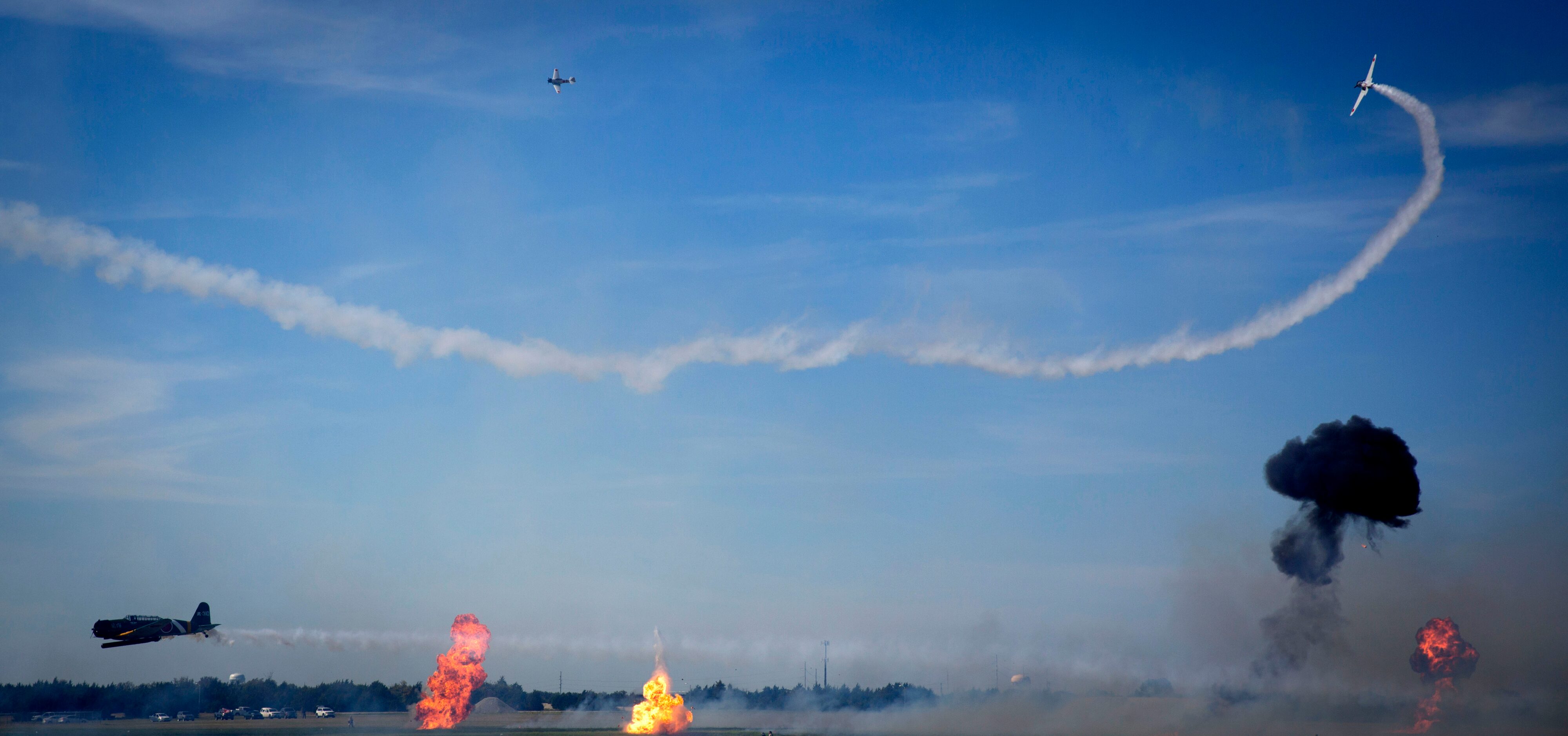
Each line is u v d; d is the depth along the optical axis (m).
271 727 170.88
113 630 128.12
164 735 144.75
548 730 152.00
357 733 147.38
